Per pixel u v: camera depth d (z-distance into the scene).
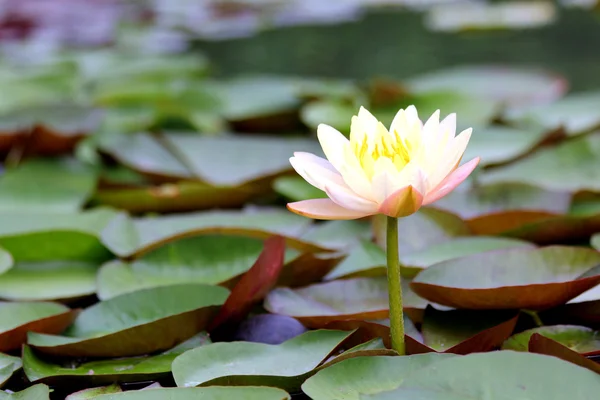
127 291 1.76
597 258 1.71
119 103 2.88
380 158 1.57
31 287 1.79
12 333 1.69
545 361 1.57
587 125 2.43
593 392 1.55
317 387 1.59
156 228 1.91
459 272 1.71
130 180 2.10
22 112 2.41
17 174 2.05
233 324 1.72
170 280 1.78
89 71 3.58
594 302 1.68
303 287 1.75
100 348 1.68
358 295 1.74
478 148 2.16
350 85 3.11
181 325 1.68
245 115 2.55
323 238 1.88
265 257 1.70
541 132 2.24
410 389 1.56
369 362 1.61
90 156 2.29
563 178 1.99
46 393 1.60
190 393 1.59
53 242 1.83
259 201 2.03
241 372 1.63
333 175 1.60
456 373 1.57
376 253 1.81
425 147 1.60
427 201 1.59
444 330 1.68
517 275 1.71
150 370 1.66
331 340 1.65
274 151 2.22
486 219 1.87
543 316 1.70
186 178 2.05
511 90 3.03
